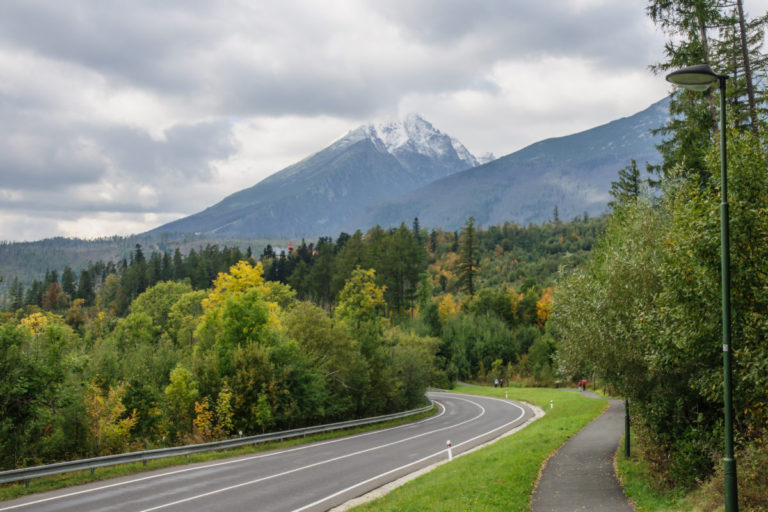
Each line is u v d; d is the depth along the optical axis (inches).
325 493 746.2
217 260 6835.6
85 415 999.6
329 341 1780.3
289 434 1373.0
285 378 1432.1
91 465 834.2
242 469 944.9
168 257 7844.5
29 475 737.0
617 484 707.4
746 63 972.6
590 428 1307.8
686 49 973.2
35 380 848.3
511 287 6870.1
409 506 610.2
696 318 516.7
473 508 583.5
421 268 4505.4
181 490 753.6
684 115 1077.8
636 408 699.4
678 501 560.4
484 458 923.4
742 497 486.0
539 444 1075.9
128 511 624.7
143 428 1194.6
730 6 987.3
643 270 659.4
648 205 732.0
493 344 4158.5
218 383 1368.1
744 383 498.3
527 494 667.4
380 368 1975.9
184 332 3233.3
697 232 510.9
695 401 638.5
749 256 478.3
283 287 3538.4
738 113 959.6
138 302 4562.0
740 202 477.4
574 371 767.7
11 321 882.1
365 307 3491.6
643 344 640.4
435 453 1139.9
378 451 1184.2
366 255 4399.6
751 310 481.7
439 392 3518.7
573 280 773.3
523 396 2768.2
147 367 1374.3
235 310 1541.6
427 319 4205.2
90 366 1172.5
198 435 1288.1
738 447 554.3
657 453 682.2
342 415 1823.3
